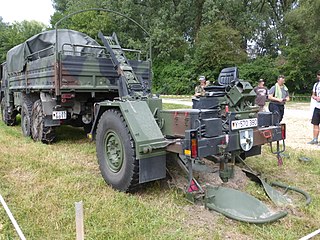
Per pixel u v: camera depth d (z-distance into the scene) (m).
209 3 27.70
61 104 5.73
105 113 3.70
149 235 2.58
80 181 3.80
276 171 4.27
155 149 3.29
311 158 4.83
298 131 7.81
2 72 9.54
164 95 25.41
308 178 3.99
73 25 29.17
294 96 21.23
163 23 28.02
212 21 27.44
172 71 27.44
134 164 3.29
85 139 6.52
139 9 29.12
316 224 2.78
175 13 29.19
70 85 5.29
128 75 5.07
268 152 5.24
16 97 7.89
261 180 3.63
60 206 3.08
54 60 5.24
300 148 5.64
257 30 31.03
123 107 3.42
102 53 5.93
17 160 4.63
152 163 3.32
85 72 5.43
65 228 2.68
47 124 5.90
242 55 26.19
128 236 2.56
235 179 3.84
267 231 2.65
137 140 3.23
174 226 2.74
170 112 3.51
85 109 5.93
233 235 2.61
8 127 8.55
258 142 3.52
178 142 3.23
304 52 22.47
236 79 3.62
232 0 28.38
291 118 10.31
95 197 3.29
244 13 29.44
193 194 3.14
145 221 2.81
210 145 3.03
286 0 30.61
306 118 10.27
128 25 28.81
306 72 23.06
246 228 2.70
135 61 5.98
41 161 4.61
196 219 2.87
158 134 3.35
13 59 7.59
